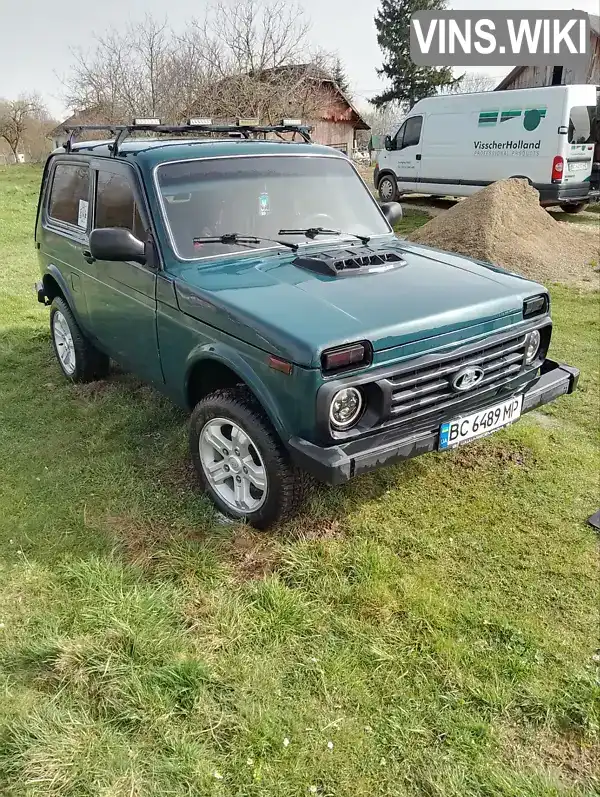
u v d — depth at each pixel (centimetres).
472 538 350
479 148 1528
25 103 5103
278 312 299
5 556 329
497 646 279
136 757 227
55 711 241
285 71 2109
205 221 376
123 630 273
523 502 382
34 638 276
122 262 402
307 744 234
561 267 998
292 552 327
